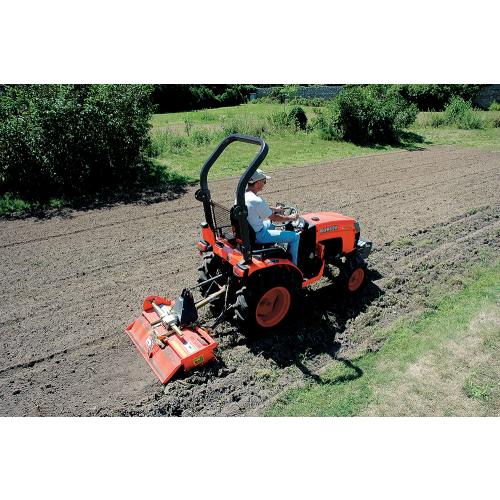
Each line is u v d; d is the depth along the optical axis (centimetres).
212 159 449
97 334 494
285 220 462
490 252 708
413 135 2011
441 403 385
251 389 407
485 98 3117
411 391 400
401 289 587
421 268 650
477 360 439
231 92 4097
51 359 453
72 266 666
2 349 468
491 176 1243
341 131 1784
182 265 666
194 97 3791
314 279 522
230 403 392
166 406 386
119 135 1096
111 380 422
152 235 791
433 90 3025
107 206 960
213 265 505
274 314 496
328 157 1505
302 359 446
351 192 1073
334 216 569
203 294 519
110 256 702
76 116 986
